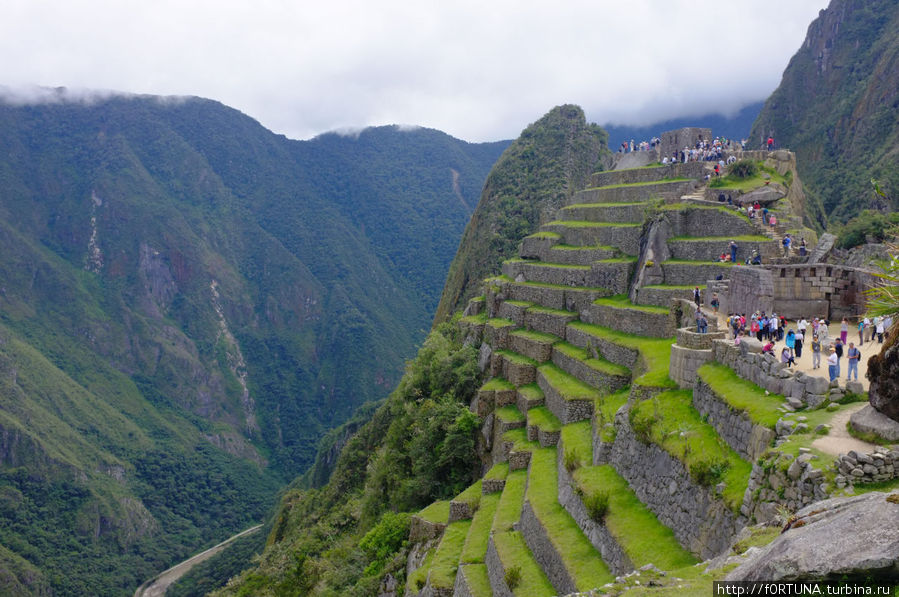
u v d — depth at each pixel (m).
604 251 54.31
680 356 28.00
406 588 37.47
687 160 59.50
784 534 12.82
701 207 46.88
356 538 60.31
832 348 24.64
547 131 146.88
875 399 16.67
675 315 39.41
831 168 142.25
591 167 141.12
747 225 44.22
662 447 24.05
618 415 29.59
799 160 159.88
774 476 16.94
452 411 55.16
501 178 141.50
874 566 10.87
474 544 34.06
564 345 49.44
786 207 47.25
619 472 27.83
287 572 60.72
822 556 11.46
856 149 136.88
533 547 28.86
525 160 142.50
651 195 56.72
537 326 55.62
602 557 24.23
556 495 31.25
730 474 19.88
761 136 183.25
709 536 19.67
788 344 26.08
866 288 32.78
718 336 27.72
